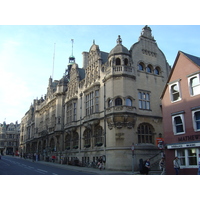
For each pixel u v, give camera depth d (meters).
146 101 33.28
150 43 36.59
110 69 31.81
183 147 20.19
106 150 30.47
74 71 45.12
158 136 32.81
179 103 21.69
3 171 24.06
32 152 68.56
